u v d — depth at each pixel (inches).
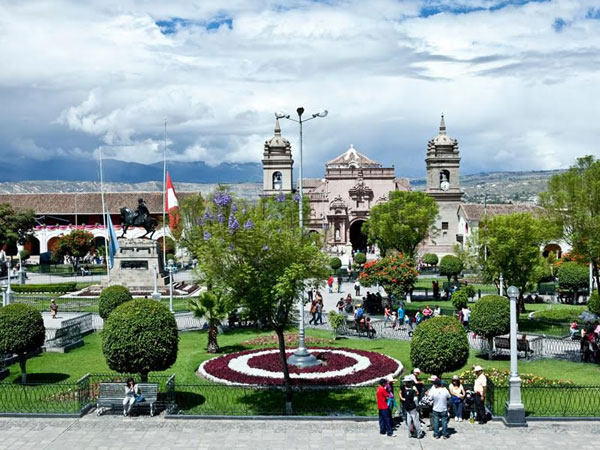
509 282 1841.8
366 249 4293.8
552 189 1505.9
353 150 4584.2
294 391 1100.5
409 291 1980.8
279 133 4478.3
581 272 2253.9
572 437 862.5
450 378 1059.3
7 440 860.0
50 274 3312.0
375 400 1049.5
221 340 1595.7
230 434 881.5
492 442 844.6
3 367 1272.1
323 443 847.1
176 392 1094.4
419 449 823.7
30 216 3560.5
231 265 1014.4
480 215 3951.8
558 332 1664.6
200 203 2817.4
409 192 3004.4
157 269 2522.1
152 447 834.2
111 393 976.9
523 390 1055.6
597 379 1198.3
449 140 4217.5
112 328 1004.6
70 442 852.6
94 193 4367.6
